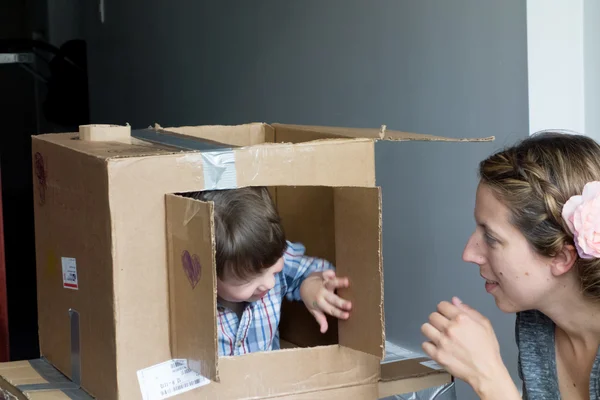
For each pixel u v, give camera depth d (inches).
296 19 92.2
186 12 117.5
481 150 69.4
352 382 40.2
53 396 38.3
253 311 50.1
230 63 107.9
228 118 110.3
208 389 37.1
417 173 77.4
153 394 35.9
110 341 35.6
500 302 40.7
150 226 35.5
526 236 37.5
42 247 43.3
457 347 39.2
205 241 32.6
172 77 123.3
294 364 38.7
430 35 73.7
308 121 92.7
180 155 35.9
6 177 132.7
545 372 44.5
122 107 138.7
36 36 137.8
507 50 66.3
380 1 78.9
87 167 36.1
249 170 37.7
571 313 39.9
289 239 53.5
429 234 76.9
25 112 138.6
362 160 41.0
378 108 81.1
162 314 36.2
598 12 64.5
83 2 138.1
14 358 104.2
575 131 66.2
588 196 35.8
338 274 41.3
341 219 40.4
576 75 66.1
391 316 84.1
